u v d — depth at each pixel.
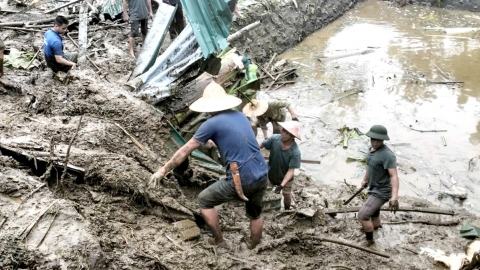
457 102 11.45
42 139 5.69
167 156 6.39
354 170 8.85
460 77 12.80
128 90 7.28
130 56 9.45
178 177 6.35
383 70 13.30
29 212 4.41
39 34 10.88
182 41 8.12
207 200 5.10
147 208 5.39
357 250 6.05
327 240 5.96
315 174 8.73
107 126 6.26
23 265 3.91
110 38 10.84
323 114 10.95
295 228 6.32
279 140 6.31
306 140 9.87
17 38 10.59
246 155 4.85
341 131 10.07
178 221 5.39
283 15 14.95
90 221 4.71
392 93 11.95
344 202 7.33
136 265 4.45
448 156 9.24
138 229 5.05
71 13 12.16
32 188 4.72
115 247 4.61
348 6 18.84
